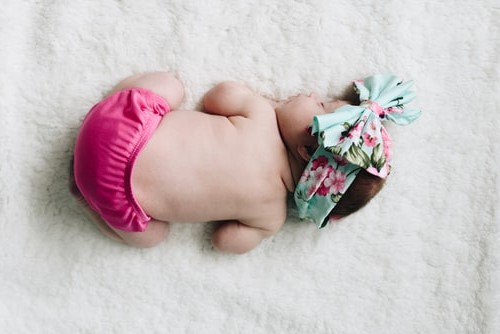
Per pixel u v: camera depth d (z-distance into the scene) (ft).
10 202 3.96
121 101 3.53
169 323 4.31
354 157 3.52
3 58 3.89
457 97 4.54
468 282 4.65
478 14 4.53
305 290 4.47
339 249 4.49
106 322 4.23
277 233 4.41
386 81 3.97
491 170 4.61
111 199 3.51
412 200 4.54
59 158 4.00
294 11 4.25
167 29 4.11
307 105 3.87
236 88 3.96
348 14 4.33
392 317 4.58
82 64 4.01
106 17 4.03
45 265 4.10
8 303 4.06
